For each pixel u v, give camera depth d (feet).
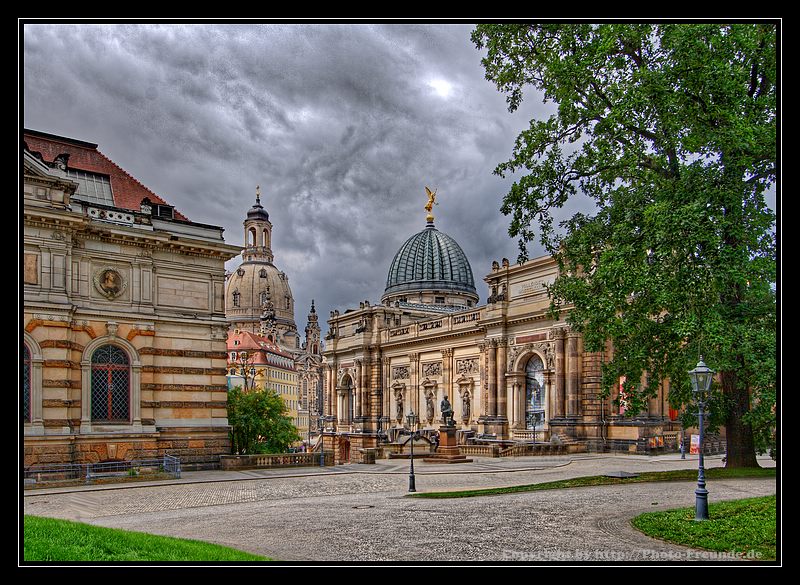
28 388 139.33
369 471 161.89
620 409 208.95
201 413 167.22
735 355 98.02
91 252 153.58
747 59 95.71
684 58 92.58
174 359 164.55
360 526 73.87
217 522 82.02
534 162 117.29
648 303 98.48
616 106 97.45
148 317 159.74
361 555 56.90
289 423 254.47
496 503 91.35
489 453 210.38
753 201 100.17
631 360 106.11
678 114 95.45
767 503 72.74
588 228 113.91
